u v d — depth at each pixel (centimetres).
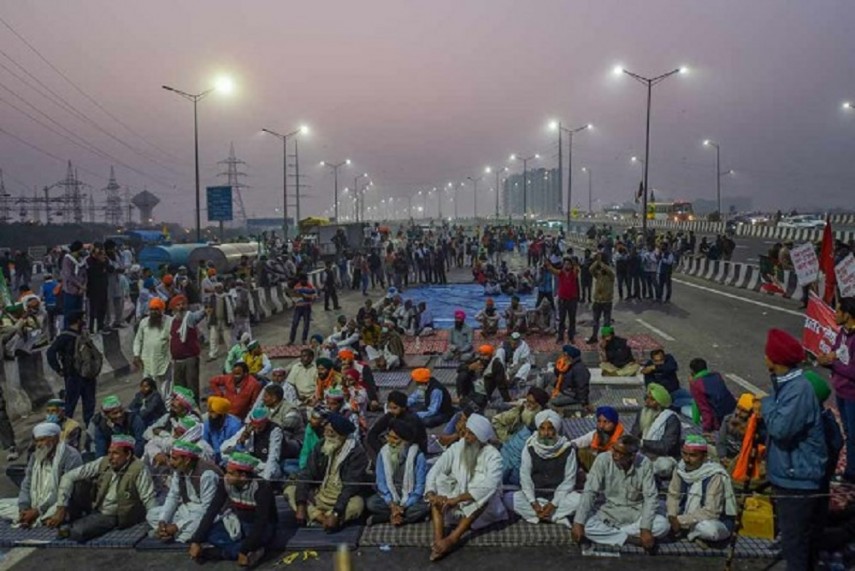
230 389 884
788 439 476
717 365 1286
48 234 5897
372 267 2981
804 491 478
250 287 2055
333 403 688
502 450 720
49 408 753
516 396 1066
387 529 629
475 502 597
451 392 1150
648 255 2203
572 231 7294
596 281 1520
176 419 758
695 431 812
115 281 1659
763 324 1734
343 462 646
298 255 3331
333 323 2014
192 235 8531
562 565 558
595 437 680
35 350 1234
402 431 646
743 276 2583
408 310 1716
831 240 953
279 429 702
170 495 611
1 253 3347
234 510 590
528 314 1666
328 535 617
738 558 560
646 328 1725
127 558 592
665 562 558
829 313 827
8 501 690
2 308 1492
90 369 925
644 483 588
